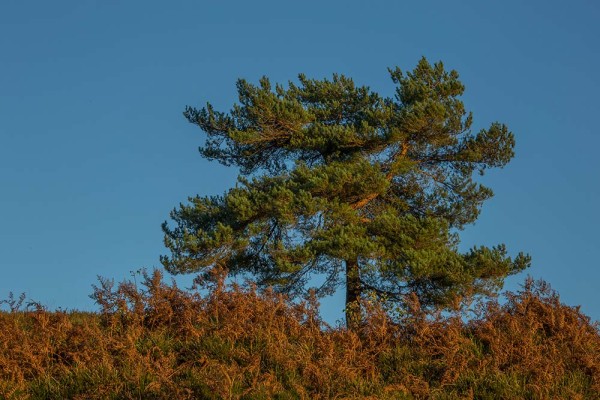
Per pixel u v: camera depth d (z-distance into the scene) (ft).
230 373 39.63
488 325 47.11
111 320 47.60
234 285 50.21
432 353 44.96
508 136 114.11
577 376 42.91
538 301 49.96
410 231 103.76
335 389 40.04
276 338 44.91
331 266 109.19
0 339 45.06
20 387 40.01
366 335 48.29
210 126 119.34
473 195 116.26
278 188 106.93
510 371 42.96
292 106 113.09
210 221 112.27
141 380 39.34
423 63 118.32
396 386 40.70
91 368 41.57
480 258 100.07
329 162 113.19
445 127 110.22
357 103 119.55
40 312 48.26
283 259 101.14
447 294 97.66
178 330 46.60
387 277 103.19
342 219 106.73
